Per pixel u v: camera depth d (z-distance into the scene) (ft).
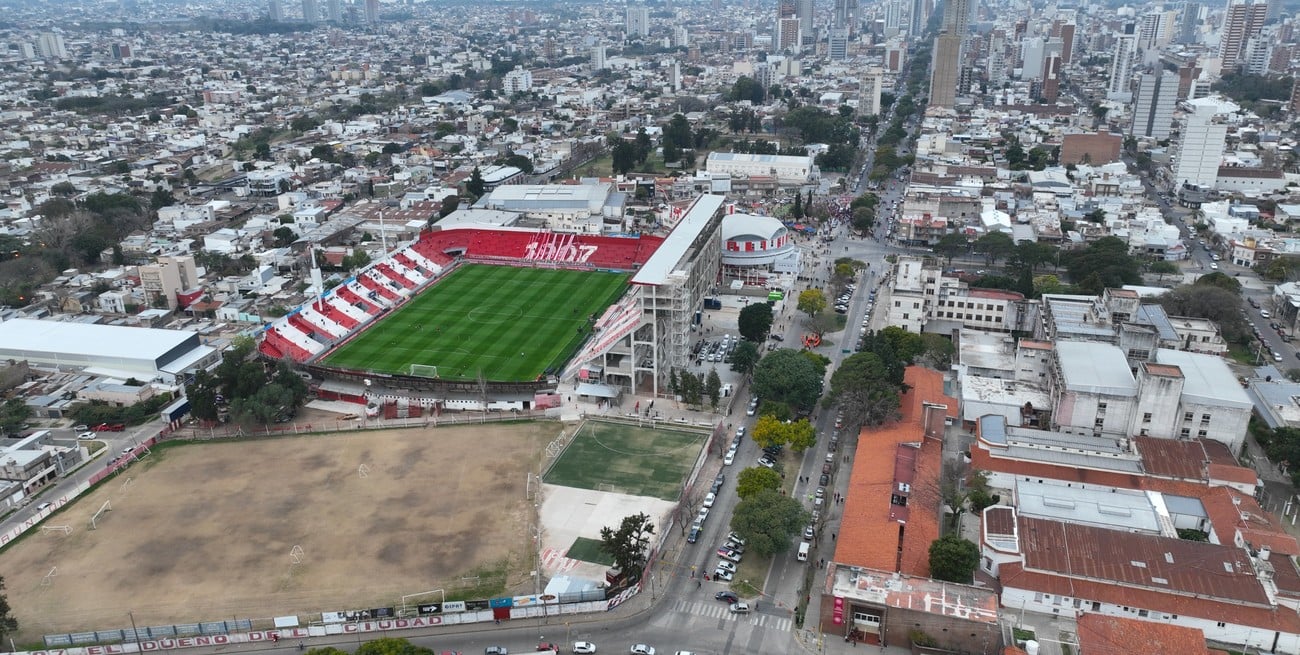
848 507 595.06
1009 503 624.18
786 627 513.45
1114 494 600.80
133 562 580.71
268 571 567.59
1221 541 558.97
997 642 473.26
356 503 644.27
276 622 512.63
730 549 578.66
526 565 568.82
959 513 602.03
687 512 625.41
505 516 624.59
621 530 535.60
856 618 498.28
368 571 565.12
